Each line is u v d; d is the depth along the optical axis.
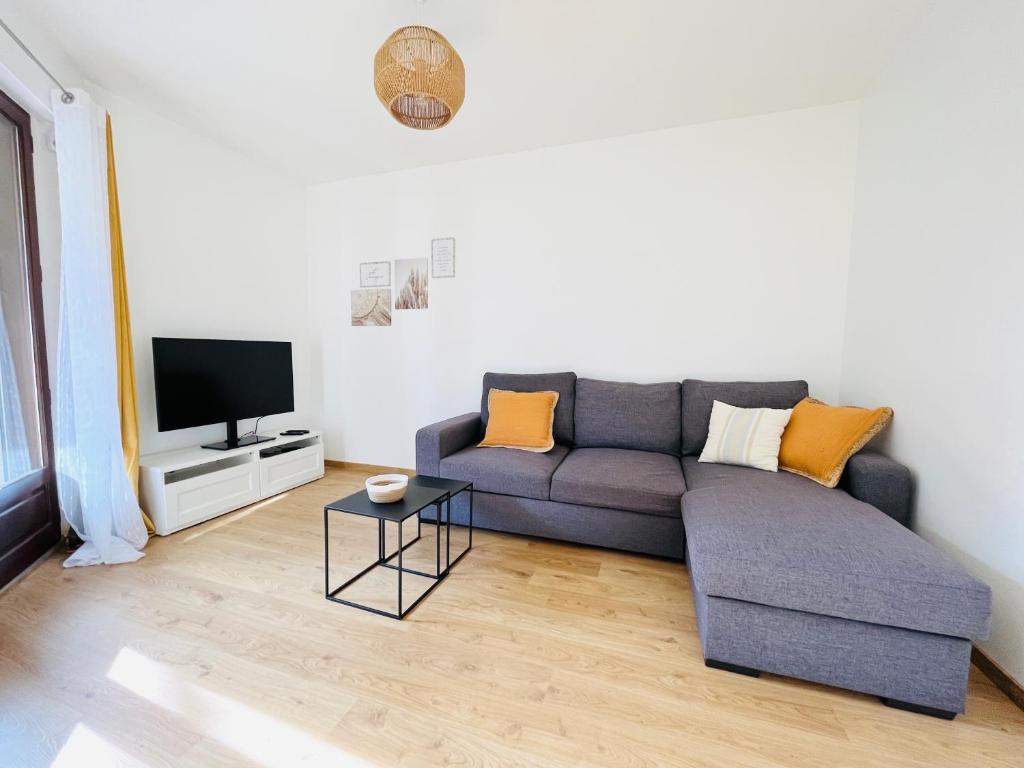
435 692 1.25
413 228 3.31
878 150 2.14
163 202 2.57
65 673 1.31
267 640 1.47
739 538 1.33
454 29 1.82
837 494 1.70
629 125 2.62
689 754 1.07
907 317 1.85
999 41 1.37
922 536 1.71
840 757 1.06
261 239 3.23
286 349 3.16
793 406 2.33
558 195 2.92
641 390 2.63
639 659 1.40
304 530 2.39
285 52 1.99
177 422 2.46
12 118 1.83
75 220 1.89
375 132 2.73
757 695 1.26
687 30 1.83
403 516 1.58
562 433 2.72
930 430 1.68
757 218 2.54
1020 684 1.23
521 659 1.39
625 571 1.97
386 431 3.53
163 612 1.62
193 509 2.43
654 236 2.74
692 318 2.70
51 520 2.05
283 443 3.01
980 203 1.45
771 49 1.95
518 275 3.06
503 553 2.15
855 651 1.22
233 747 1.07
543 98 2.33
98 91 2.23
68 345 1.95
